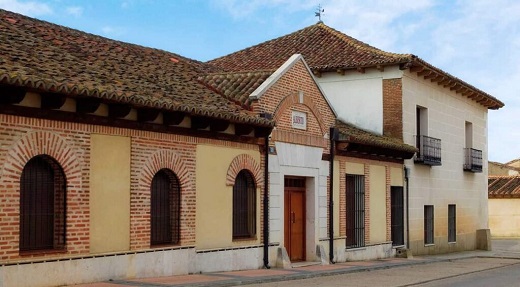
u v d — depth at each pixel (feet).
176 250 50.49
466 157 105.70
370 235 77.10
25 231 40.68
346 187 73.87
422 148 88.12
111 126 45.47
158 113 48.03
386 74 83.66
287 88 63.00
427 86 91.25
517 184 154.20
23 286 39.17
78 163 43.06
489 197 152.76
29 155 39.96
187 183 51.72
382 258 78.89
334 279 56.03
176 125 50.47
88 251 43.68
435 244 93.66
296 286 49.26
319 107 68.13
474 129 110.52
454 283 56.54
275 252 61.16
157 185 50.55
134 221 47.11
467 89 101.04
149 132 48.44
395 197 84.43
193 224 52.24
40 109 40.52
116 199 45.88
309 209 67.36
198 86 61.11
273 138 60.90
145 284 43.83
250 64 89.76
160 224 50.67
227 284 46.91
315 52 89.61
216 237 54.60
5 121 38.58
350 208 74.59
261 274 54.39
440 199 95.86
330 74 87.04
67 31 59.00
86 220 43.52
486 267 75.72
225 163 55.72
